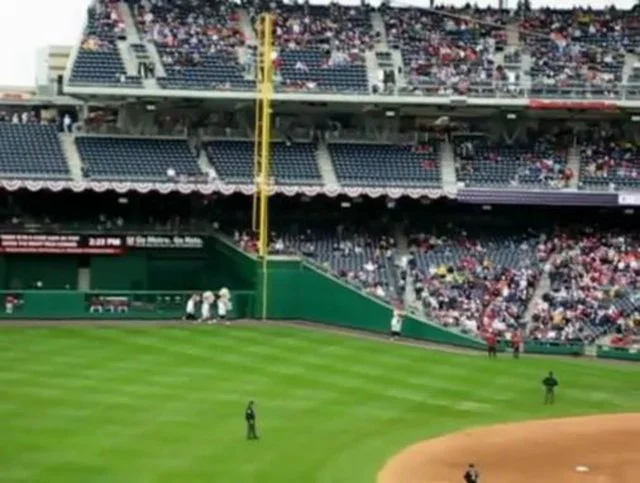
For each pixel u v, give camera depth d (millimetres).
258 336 64438
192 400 48406
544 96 73875
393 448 42625
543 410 50062
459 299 68125
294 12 81812
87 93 72000
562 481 39250
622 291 68625
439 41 80125
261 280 71000
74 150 74438
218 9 81125
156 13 79250
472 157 76875
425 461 41125
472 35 80938
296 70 75438
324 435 43812
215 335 64375
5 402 46844
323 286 70562
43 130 75875
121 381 51594
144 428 43406
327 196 74312
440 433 45344
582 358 63250
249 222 77000
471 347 64438
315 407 48312
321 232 75812
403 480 38531
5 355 56719
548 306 67375
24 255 72562
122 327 66312
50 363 55031
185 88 72875
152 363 55875
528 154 77500
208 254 74938
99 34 75875
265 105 71062
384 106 75125
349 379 54125
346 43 78812
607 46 80250
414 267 71688
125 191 71812
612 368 60469
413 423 46688
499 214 77625
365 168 75312
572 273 70750
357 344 63156
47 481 35938
